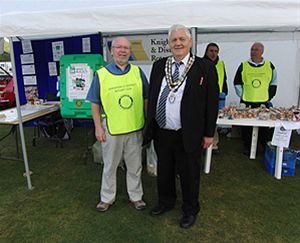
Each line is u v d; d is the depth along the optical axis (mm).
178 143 2225
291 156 3373
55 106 4148
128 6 2307
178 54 2043
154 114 2227
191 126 2078
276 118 3340
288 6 2113
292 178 3352
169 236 2301
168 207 2621
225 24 2195
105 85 2287
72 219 2557
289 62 5125
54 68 5176
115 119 2336
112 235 2326
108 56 4926
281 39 4770
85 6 2414
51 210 2709
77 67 3564
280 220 2502
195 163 2242
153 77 2225
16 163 3883
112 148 2416
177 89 2086
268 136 3994
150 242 2234
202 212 2633
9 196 2984
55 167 3744
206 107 2105
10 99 6750
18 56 5258
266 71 4141
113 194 2674
